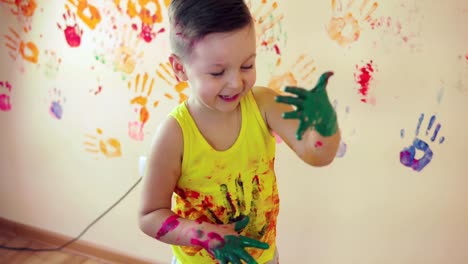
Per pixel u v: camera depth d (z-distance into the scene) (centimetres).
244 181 87
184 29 72
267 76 133
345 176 137
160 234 83
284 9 124
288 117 68
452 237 133
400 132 125
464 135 120
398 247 140
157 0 137
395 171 130
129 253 183
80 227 188
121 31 146
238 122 84
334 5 119
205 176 85
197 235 80
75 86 162
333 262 150
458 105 117
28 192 192
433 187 129
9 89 174
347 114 129
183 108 84
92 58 154
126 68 151
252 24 74
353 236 144
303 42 126
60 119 170
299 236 152
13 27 162
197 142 83
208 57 71
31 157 184
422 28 113
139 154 161
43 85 167
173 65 81
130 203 172
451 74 115
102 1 145
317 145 75
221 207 89
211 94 74
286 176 144
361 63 121
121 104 157
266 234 95
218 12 70
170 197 88
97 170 172
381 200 136
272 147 89
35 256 191
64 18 153
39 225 197
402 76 119
